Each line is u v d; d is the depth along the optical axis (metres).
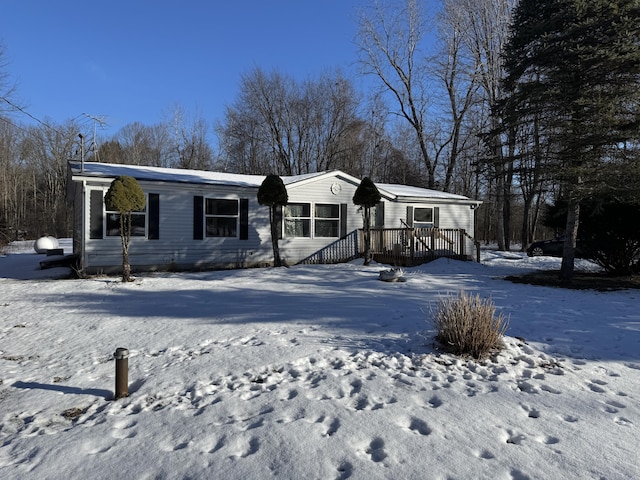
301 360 5.14
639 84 10.70
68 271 14.36
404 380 4.45
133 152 46.91
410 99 31.45
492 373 4.70
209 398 4.16
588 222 12.42
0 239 25.67
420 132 31.69
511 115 12.46
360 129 36.81
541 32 11.67
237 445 3.21
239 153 39.09
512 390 4.22
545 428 3.44
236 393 4.24
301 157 39.19
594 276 13.11
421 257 15.18
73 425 3.72
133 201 11.31
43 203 44.41
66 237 40.88
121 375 4.27
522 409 3.79
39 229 39.50
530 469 2.84
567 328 6.65
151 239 13.88
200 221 14.71
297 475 2.79
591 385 4.40
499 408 3.80
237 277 12.36
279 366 4.97
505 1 25.48
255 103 37.16
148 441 3.32
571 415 3.68
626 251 12.31
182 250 14.41
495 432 3.36
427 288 10.59
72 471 2.93
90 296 9.66
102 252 13.23
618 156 10.88
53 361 5.50
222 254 15.14
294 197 16.38
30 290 10.55
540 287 10.99
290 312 7.71
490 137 13.95
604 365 5.01
